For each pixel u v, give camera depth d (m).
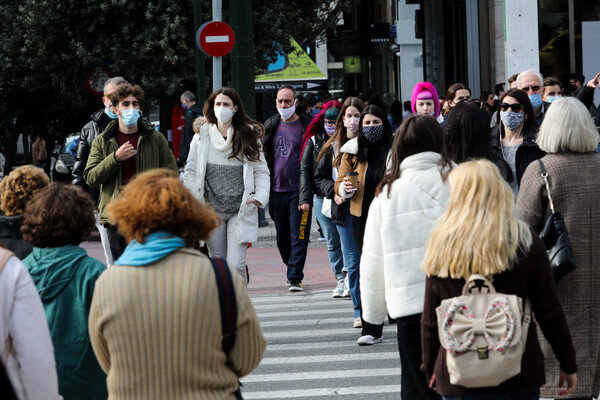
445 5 54.50
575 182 12.94
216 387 8.38
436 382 9.78
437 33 55.66
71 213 10.90
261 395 16.59
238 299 8.46
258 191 20.45
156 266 8.41
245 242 20.34
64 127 63.88
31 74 54.56
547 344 12.77
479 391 9.55
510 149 17.84
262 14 50.75
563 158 13.06
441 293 9.72
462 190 9.68
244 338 8.56
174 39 48.16
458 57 53.16
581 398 12.76
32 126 62.84
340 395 16.38
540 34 48.84
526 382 9.55
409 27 71.88
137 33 48.78
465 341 9.37
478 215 9.52
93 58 49.25
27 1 48.94
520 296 9.61
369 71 89.25
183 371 8.23
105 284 8.46
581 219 12.91
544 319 9.67
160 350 8.23
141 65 49.28
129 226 8.56
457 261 9.48
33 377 9.19
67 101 58.94
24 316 9.23
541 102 23.16
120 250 19.86
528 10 39.69
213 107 20.34
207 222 8.68
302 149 24.25
